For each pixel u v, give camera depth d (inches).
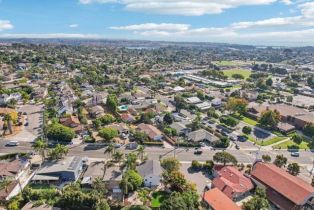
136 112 7052.2
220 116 7150.6
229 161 4429.1
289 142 5777.6
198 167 4446.4
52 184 3873.0
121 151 4982.8
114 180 3757.4
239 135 5964.6
